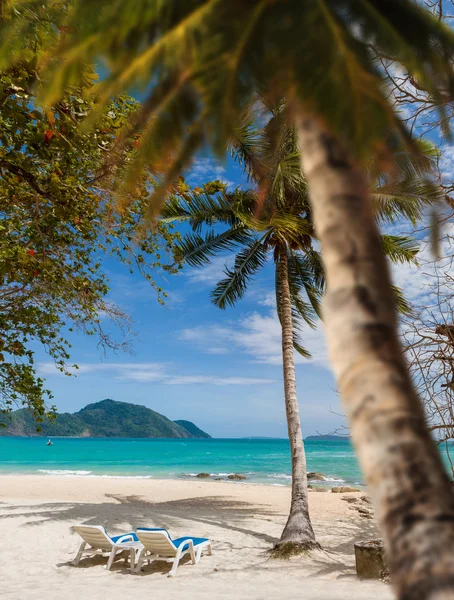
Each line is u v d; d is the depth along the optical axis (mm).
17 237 6980
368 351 963
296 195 12133
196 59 1258
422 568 803
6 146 5195
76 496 21594
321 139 1096
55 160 6059
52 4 2170
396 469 877
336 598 7109
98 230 6777
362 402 938
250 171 10211
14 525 13031
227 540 12203
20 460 54938
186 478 34844
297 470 11828
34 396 7477
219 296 16266
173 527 13602
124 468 43906
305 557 10148
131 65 1301
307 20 1110
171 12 1241
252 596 7352
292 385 12758
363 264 1019
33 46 3107
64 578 8594
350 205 1053
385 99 1090
